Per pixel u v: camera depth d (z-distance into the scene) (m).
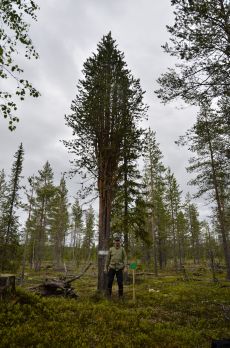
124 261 10.53
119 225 18.61
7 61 5.61
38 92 6.00
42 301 7.12
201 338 5.99
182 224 46.56
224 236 22.17
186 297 11.15
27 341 4.81
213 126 10.69
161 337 5.89
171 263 56.62
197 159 22.02
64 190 40.59
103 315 6.91
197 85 9.20
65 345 4.83
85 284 17.05
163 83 9.31
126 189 19.14
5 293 6.55
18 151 28.83
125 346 5.20
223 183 21.11
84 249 57.56
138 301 9.90
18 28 6.00
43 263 50.53
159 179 31.16
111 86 12.30
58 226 42.47
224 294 12.17
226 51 8.63
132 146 12.43
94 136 12.14
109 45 13.96
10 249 25.70
